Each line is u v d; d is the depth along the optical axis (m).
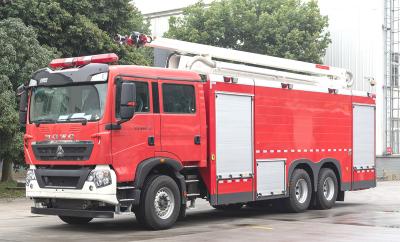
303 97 15.06
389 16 40.84
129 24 24.81
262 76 14.90
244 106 13.38
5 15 21.34
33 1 21.50
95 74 11.01
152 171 11.73
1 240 10.23
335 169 16.23
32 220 13.67
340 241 10.09
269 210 15.62
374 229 11.66
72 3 22.52
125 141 10.95
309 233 11.09
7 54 19.55
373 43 40.06
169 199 11.73
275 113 14.18
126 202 10.96
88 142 10.81
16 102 20.08
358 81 40.53
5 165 24.00
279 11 38.12
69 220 12.73
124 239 10.29
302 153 14.95
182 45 13.66
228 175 12.86
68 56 22.55
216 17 38.47
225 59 14.49
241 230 11.53
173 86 11.91
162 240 10.14
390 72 40.88
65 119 11.27
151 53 33.19
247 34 38.56
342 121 16.42
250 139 13.48
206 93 12.58
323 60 41.50
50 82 11.62
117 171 10.80
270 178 13.96
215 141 12.59
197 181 12.48
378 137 40.00
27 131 11.94
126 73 11.11
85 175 10.85
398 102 41.53
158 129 11.52
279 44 37.31
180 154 11.88
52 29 21.91
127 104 10.64
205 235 10.80
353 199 19.78
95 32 22.53
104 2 23.75
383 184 31.22
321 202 15.57
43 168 11.59
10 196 20.25
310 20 38.25
